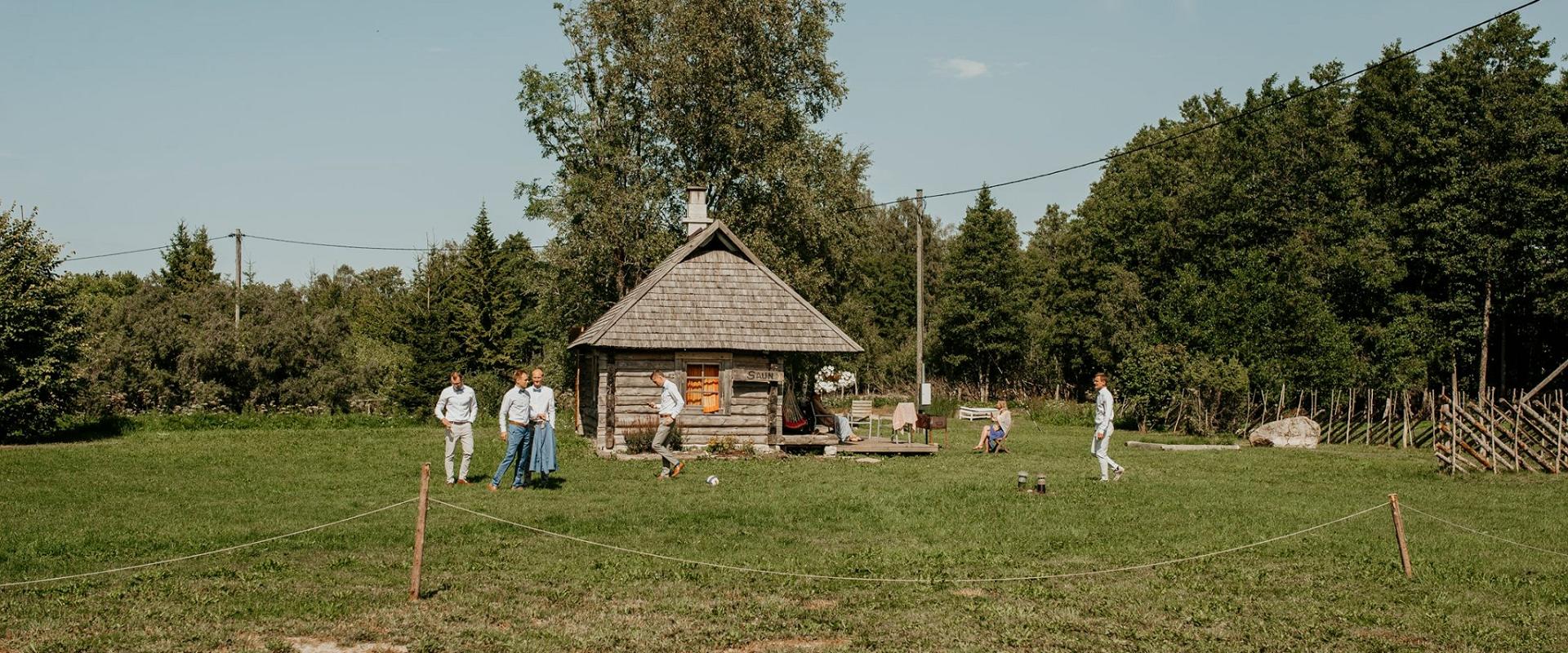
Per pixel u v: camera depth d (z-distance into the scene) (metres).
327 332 44.53
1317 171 50.69
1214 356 39.19
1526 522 15.05
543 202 42.47
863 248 46.00
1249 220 50.69
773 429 26.08
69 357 30.02
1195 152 60.38
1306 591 10.91
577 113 43.19
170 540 13.05
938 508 16.19
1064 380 69.81
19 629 9.01
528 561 11.95
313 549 12.57
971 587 11.01
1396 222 50.44
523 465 18.31
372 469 21.50
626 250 41.16
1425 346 48.41
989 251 72.25
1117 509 16.05
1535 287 49.16
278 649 8.61
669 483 19.22
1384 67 51.81
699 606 10.01
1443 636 9.35
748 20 41.75
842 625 9.41
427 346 58.94
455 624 9.34
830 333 26.61
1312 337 38.88
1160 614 9.98
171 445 27.23
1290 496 17.69
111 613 9.55
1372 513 15.84
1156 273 57.25
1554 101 49.00
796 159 42.06
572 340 35.38
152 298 42.06
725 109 42.03
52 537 13.11
